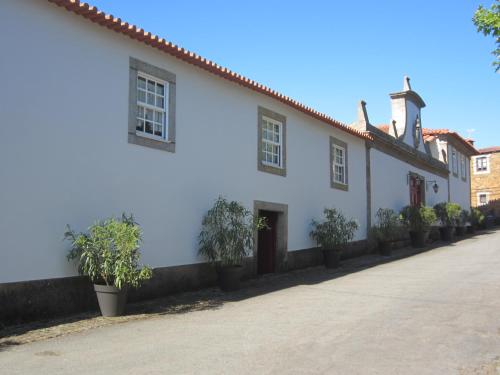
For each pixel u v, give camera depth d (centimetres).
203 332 607
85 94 766
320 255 1412
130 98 844
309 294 890
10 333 612
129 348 537
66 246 724
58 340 576
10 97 663
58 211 716
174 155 930
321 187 1442
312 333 592
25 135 678
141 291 845
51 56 721
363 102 1727
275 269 1244
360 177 1681
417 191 2261
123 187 820
